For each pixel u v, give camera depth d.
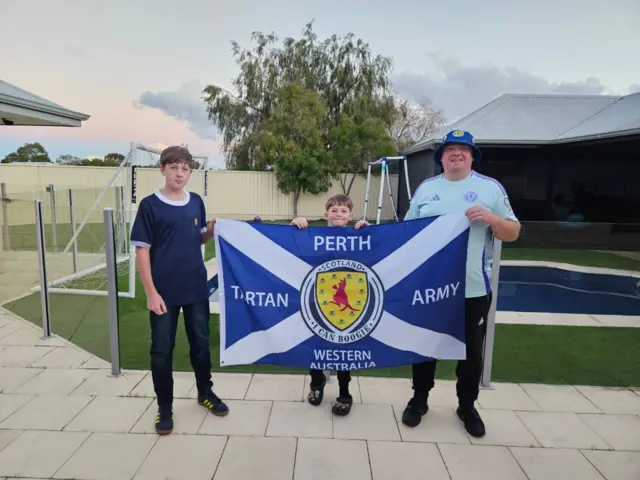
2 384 3.06
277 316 2.51
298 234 2.48
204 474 2.10
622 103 12.80
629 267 8.60
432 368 2.62
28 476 2.07
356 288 2.47
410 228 2.44
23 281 6.50
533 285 7.96
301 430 2.51
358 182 17.50
